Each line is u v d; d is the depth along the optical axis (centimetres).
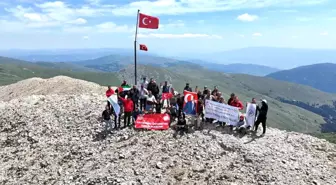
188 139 2591
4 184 2252
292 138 2792
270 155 2397
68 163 2420
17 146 2748
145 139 2586
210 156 2364
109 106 2983
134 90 2962
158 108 2970
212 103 2850
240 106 2892
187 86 3047
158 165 2230
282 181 2086
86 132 2820
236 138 2647
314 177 2180
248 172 2188
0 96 6512
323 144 2728
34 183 2233
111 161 2325
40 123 3069
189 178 2119
